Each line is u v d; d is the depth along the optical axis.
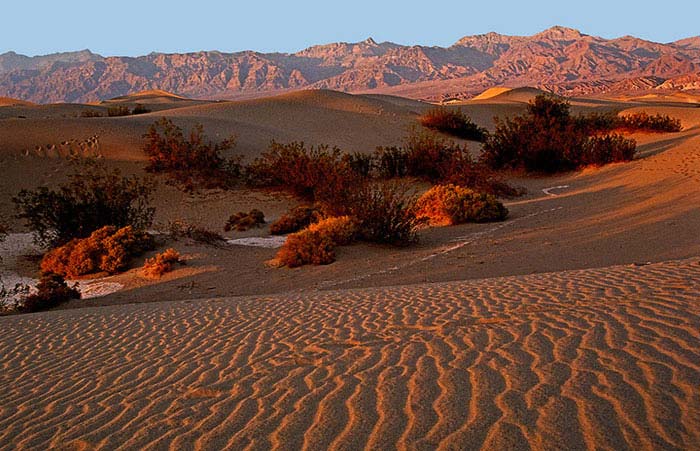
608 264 11.84
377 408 4.36
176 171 29.81
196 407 4.85
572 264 12.26
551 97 40.25
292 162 27.44
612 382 4.32
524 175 32.47
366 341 6.33
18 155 30.02
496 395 4.34
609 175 27.59
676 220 15.41
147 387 5.57
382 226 16.64
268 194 27.28
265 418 4.43
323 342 6.49
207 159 30.30
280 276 14.36
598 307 6.62
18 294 14.82
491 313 6.99
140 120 39.25
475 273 12.41
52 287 14.01
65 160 30.23
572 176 30.44
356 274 13.66
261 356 6.20
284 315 8.37
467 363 5.14
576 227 16.52
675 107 68.69
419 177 30.02
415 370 5.12
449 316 7.10
